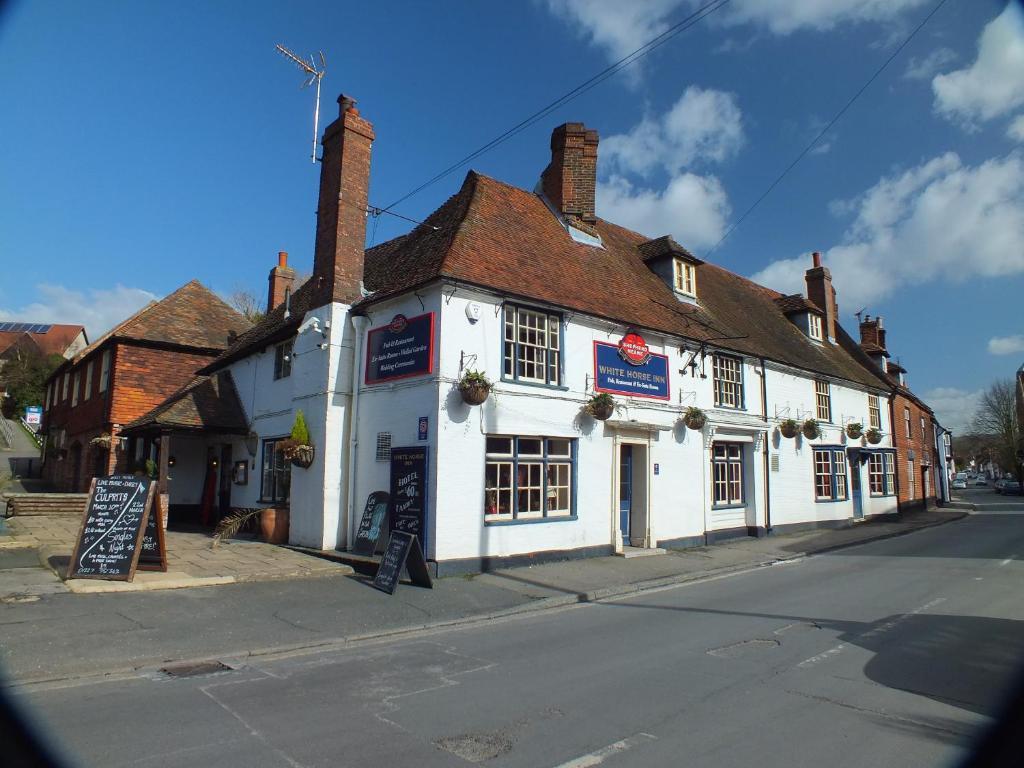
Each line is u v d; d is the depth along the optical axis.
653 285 18.42
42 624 7.36
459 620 8.76
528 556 12.59
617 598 10.55
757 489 19.09
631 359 15.16
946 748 4.50
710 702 5.47
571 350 13.80
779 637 7.68
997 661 6.56
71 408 26.89
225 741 4.61
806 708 5.30
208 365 20.70
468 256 12.64
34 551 11.48
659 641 7.62
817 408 23.09
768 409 20.11
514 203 16.23
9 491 25.22
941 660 6.61
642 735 4.78
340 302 13.67
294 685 5.96
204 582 9.85
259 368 17.48
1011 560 13.92
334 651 7.28
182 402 17.28
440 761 4.33
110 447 20.62
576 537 13.51
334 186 14.25
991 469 98.81
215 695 5.63
